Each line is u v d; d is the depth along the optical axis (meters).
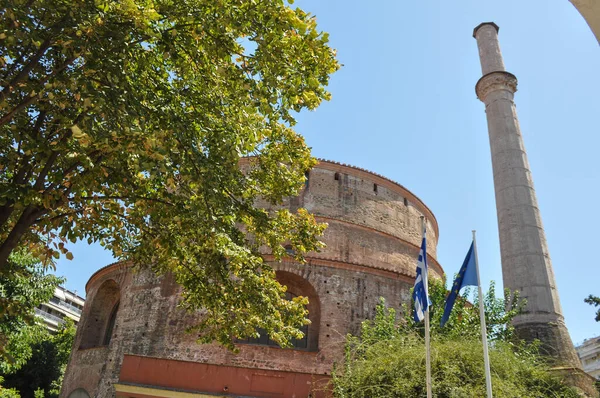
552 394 17.70
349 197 31.27
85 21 10.12
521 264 27.12
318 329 25.36
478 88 34.59
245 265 15.55
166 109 11.89
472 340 18.97
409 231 33.41
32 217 12.30
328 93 12.58
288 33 11.74
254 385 20.92
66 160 12.53
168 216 13.74
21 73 10.76
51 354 43.22
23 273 14.61
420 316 14.19
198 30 11.25
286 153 15.59
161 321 25.12
